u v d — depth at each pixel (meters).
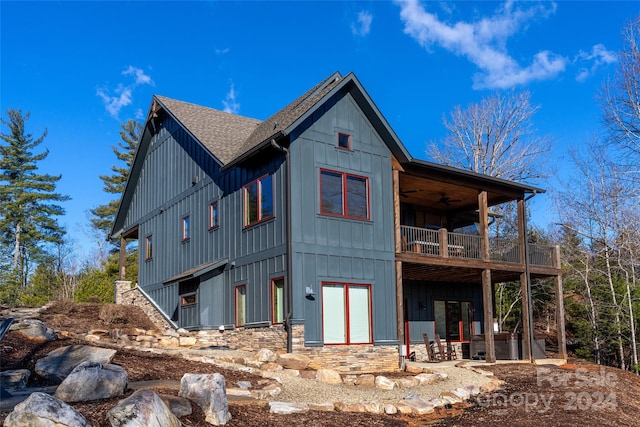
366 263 16.58
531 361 19.67
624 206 29.00
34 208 42.94
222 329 17.75
